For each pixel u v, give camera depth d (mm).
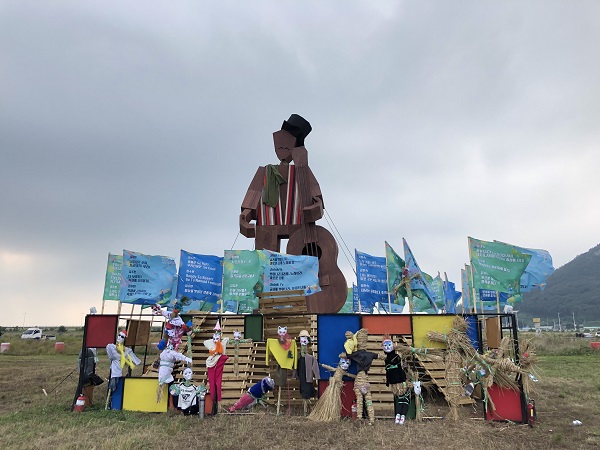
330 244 15031
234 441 7422
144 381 10211
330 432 8008
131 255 11508
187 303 11984
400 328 9938
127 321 11656
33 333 51250
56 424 8711
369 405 8922
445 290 21891
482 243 11891
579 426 8742
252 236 15477
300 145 17156
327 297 14516
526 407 8883
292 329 11180
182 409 9398
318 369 9664
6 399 12133
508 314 9711
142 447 7082
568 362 22609
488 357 9227
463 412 10062
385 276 15438
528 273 12945
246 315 11336
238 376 10891
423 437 7770
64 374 17500
